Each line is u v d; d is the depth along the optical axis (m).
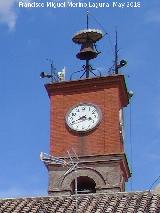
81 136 47.91
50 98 49.97
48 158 35.38
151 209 28.11
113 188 45.62
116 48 50.25
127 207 28.83
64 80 49.84
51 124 48.91
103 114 48.25
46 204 30.42
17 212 29.66
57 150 47.84
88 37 50.94
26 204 30.72
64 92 49.72
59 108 49.28
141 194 30.16
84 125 48.19
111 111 48.25
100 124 47.97
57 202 30.45
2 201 31.38
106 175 46.16
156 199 29.38
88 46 50.84
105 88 49.00
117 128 47.62
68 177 46.31
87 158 46.88
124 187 48.06
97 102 48.72
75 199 30.28
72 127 48.31
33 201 31.02
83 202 29.97
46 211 29.42
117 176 46.03
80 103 48.94
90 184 46.84
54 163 46.62
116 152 46.72
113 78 48.88
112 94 48.72
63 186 46.09
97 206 29.33
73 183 46.25
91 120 48.25
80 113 48.69
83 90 49.34
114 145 47.12
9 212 29.72
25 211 29.72
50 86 49.97
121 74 48.78
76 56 50.94
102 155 46.81
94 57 50.88
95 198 30.36
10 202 31.17
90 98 49.00
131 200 29.61
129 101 51.47
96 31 50.12
